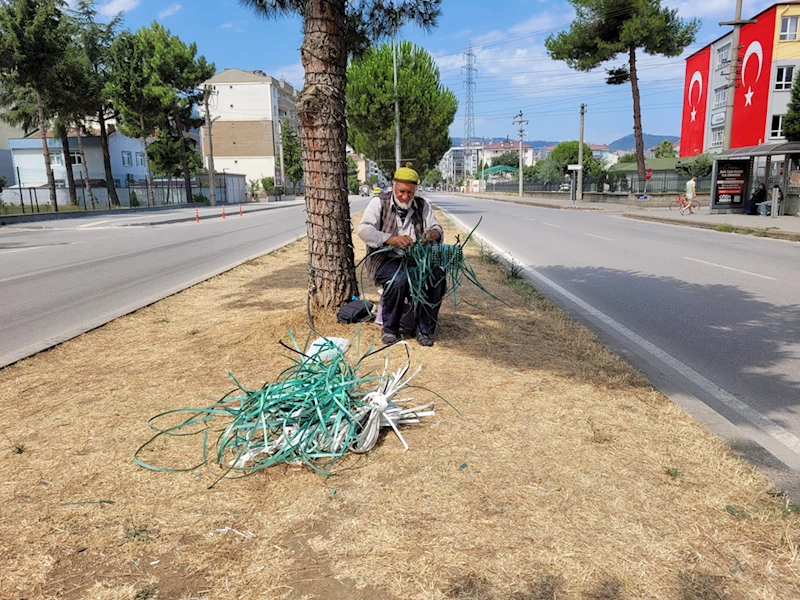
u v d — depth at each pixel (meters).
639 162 35.84
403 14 6.63
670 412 3.60
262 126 76.25
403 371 3.53
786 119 26.20
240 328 5.37
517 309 6.27
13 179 48.06
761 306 7.03
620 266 10.45
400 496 2.58
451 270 4.79
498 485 2.67
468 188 113.44
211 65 46.62
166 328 5.74
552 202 41.00
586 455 2.97
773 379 4.51
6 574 2.11
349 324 5.05
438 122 32.09
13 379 4.29
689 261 10.98
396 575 2.09
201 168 74.69
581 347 4.94
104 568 2.15
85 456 2.99
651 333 5.88
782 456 3.19
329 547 2.25
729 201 23.70
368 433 3.01
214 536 2.33
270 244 15.04
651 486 2.68
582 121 40.12
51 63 27.95
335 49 4.79
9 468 2.87
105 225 23.03
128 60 41.31
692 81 50.22
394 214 4.72
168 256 12.72
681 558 2.19
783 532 2.34
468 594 2.00
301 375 3.48
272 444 2.98
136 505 2.54
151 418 3.45
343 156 5.07
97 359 4.75
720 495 2.62
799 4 36.84
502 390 3.85
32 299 8.03
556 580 2.06
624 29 32.69
